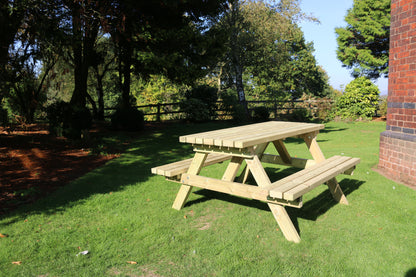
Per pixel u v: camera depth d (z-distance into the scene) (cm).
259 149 513
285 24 1794
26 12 820
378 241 307
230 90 2636
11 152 809
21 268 270
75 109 1035
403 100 503
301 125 495
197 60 1106
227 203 427
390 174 530
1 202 443
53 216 388
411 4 475
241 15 1759
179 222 364
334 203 415
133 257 286
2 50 830
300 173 371
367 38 2205
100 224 362
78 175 600
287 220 316
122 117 1241
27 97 1324
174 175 399
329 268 262
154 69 1047
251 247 301
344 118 1739
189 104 1600
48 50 953
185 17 1154
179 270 264
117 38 964
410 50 481
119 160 734
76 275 258
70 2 855
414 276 248
